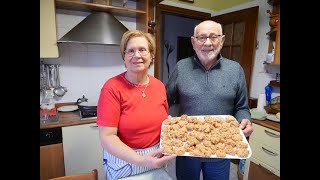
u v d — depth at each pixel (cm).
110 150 88
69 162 179
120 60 243
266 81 239
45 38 176
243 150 95
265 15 234
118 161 99
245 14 241
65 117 189
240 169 217
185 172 136
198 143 102
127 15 234
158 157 89
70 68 219
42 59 203
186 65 135
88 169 187
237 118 131
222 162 129
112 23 202
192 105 129
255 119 197
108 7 197
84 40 182
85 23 193
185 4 279
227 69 130
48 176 173
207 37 123
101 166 191
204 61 128
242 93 134
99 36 187
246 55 243
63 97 219
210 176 132
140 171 100
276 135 176
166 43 343
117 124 94
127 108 96
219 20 279
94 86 233
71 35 184
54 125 169
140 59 96
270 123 187
